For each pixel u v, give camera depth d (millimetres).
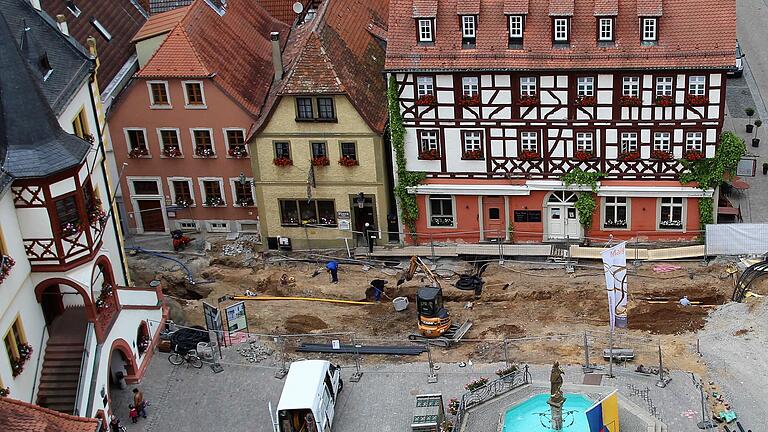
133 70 57375
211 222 57156
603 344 44156
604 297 48281
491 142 50875
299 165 52969
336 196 53469
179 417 41844
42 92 38812
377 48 57312
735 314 45219
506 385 41500
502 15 49000
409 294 50656
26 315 39375
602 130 49656
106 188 46500
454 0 49375
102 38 57562
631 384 41094
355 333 47156
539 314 47375
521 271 51562
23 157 38000
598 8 47781
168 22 55344
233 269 54281
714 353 42750
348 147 52219
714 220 50906
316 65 50875
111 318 42125
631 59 47844
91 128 45125
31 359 39562
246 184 55906
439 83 50000
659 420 38781
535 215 52438
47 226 39031
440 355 44562
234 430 40906
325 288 51625
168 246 56500
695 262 50438
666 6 47750
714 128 48594
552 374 37406
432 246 53031
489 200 52406
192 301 51219
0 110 38062
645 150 49781
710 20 47406
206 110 53969
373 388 42594
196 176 55938
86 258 40219
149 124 54750
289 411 38125
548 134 50188
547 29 48750
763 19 78688
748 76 70000
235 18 58438
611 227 52062
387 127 52531
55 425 30688
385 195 53031
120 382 43562
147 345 45219
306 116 51719
